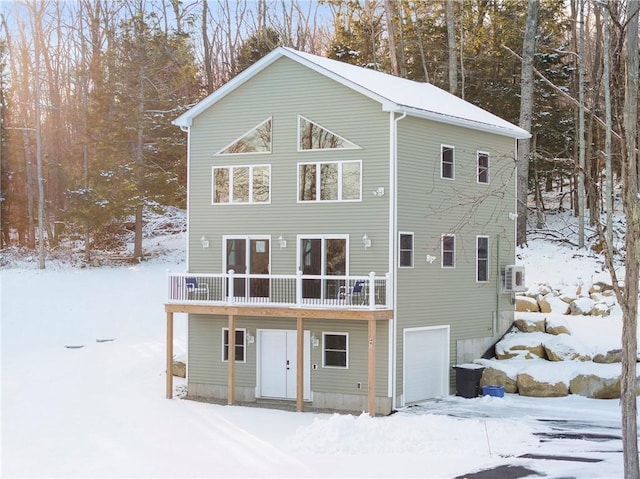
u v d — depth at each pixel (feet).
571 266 110.73
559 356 87.20
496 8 141.90
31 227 148.87
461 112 90.53
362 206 80.33
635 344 44.73
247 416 76.89
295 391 84.28
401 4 154.10
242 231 86.99
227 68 196.54
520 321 95.61
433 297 83.92
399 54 155.53
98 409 80.43
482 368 85.51
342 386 80.64
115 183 131.44
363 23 157.58
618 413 73.61
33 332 111.96
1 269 132.05
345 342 80.94
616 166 134.62
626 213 44.73
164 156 138.10
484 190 91.86
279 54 84.74
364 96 80.64
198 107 88.94
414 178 81.61
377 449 60.85
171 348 86.02
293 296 82.58
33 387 89.92
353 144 81.10
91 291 124.16
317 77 83.35
